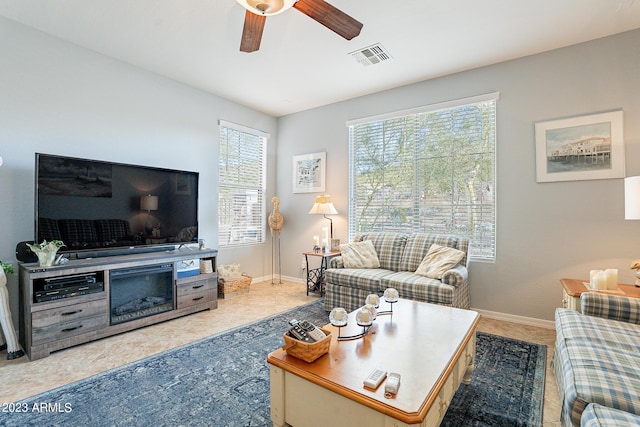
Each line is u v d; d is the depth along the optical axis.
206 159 4.16
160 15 2.53
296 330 1.48
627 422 1.01
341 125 4.50
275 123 5.23
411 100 3.87
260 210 5.04
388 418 1.10
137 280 3.03
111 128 3.24
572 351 1.52
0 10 2.48
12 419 1.65
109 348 2.52
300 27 2.68
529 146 3.15
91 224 2.85
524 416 1.70
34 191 2.63
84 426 1.60
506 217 3.27
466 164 3.55
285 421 1.43
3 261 2.60
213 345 2.58
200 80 3.79
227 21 2.61
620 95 2.75
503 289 3.28
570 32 2.74
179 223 3.56
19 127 2.67
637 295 2.10
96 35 2.83
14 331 2.35
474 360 2.19
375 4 2.37
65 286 2.49
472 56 3.18
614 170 2.76
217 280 3.83
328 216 4.62
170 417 1.67
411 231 3.91
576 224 2.93
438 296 2.75
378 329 1.82
